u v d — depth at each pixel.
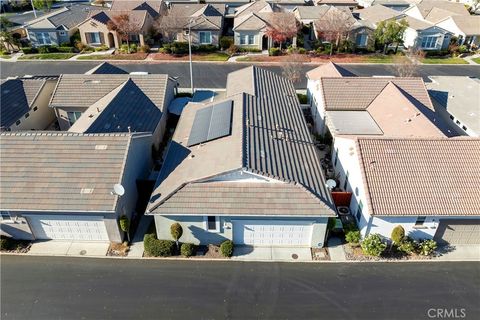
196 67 57.53
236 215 23.41
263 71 41.97
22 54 62.31
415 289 22.73
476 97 38.59
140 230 26.94
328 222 24.64
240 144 26.06
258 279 23.30
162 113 36.44
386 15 69.94
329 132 36.41
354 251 25.33
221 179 24.36
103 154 25.95
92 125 29.41
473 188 24.56
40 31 63.56
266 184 24.41
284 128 31.11
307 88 46.25
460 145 26.19
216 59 60.59
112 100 33.75
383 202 23.92
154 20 68.38
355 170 26.89
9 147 26.39
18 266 24.03
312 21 69.50
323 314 21.20
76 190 24.48
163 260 24.59
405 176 24.91
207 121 31.53
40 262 24.36
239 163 23.89
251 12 67.50
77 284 22.86
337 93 37.22
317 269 24.02
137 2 74.62
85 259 24.62
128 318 20.89
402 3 86.12
